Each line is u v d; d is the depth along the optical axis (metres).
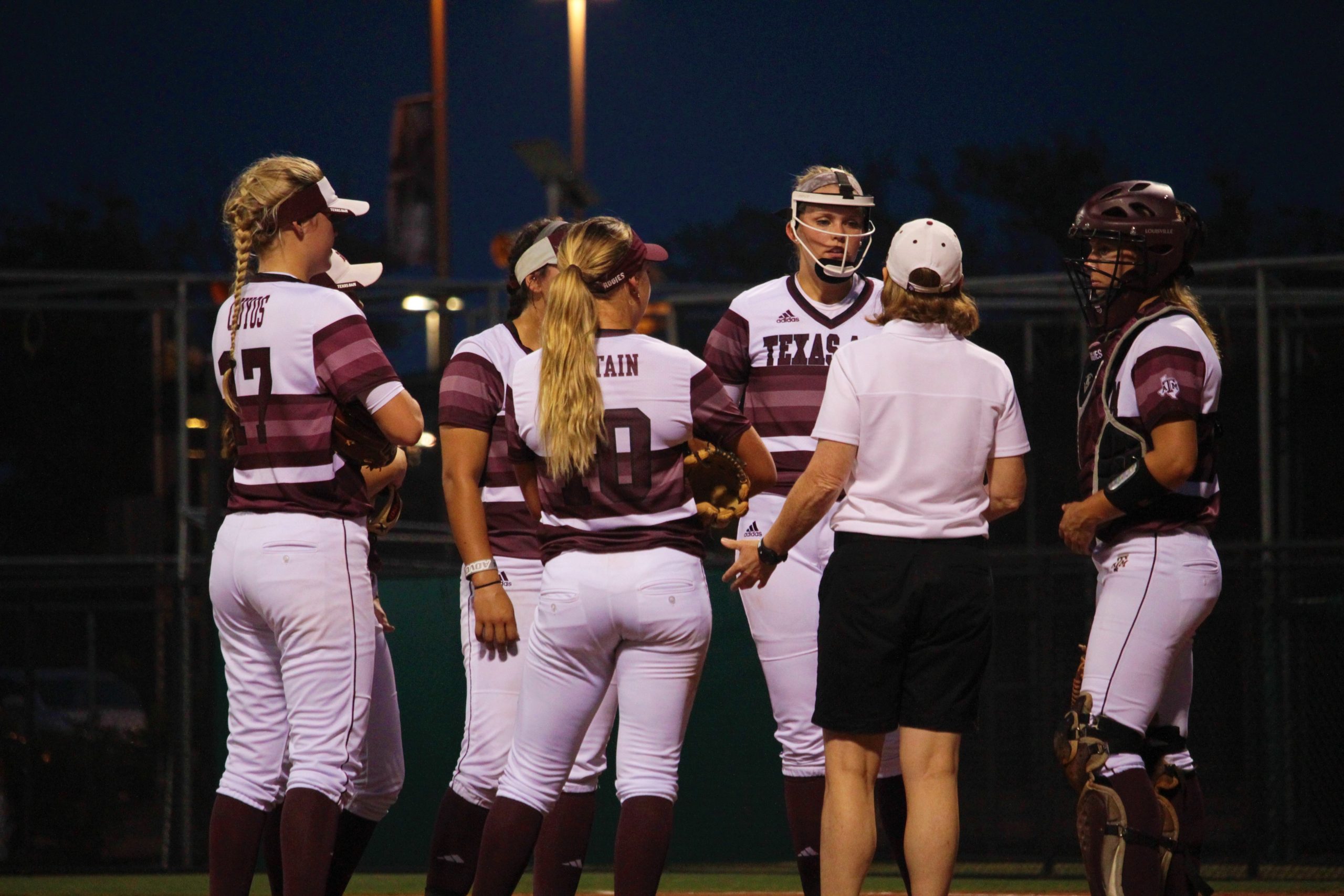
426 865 26.69
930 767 13.72
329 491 13.89
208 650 29.56
